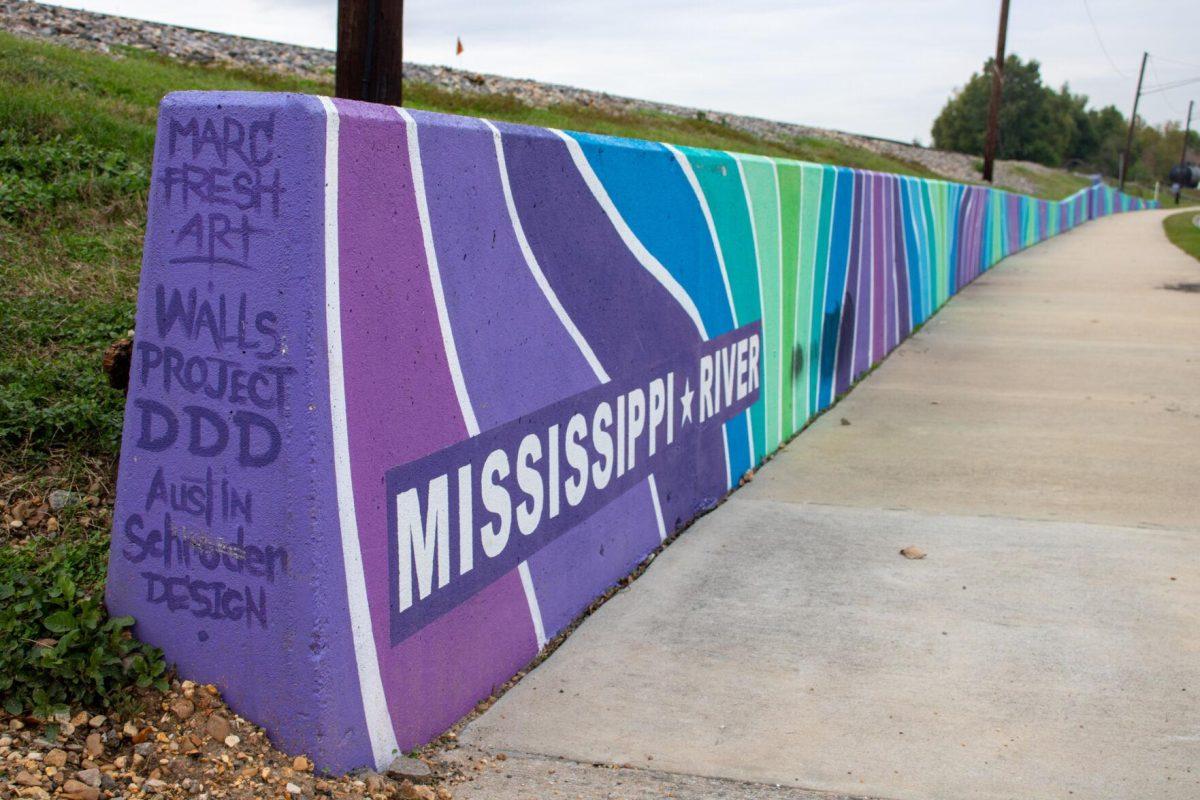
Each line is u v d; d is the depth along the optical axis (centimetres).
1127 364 827
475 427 292
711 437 484
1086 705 298
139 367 254
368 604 251
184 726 244
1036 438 605
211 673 252
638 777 260
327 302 233
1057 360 851
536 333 322
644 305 402
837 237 695
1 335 415
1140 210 6906
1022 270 1741
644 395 406
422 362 267
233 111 232
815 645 338
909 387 756
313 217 228
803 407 640
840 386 731
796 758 270
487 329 295
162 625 257
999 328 1035
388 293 253
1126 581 390
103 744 234
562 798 249
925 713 294
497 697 305
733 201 496
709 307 472
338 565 240
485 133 290
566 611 351
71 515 329
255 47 2238
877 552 423
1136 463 549
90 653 247
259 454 236
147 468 255
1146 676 315
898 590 383
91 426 369
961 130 10888
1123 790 255
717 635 346
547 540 336
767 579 395
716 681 313
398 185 254
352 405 242
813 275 643
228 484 242
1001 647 335
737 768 265
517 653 320
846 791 255
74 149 665
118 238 548
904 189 933
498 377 302
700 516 473
